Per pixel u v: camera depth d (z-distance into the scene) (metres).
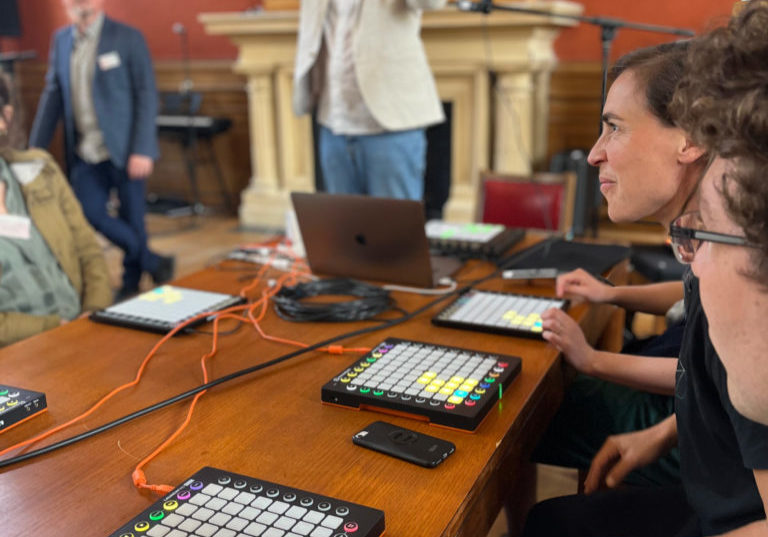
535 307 1.37
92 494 0.80
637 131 0.88
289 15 4.46
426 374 1.04
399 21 2.43
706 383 0.78
